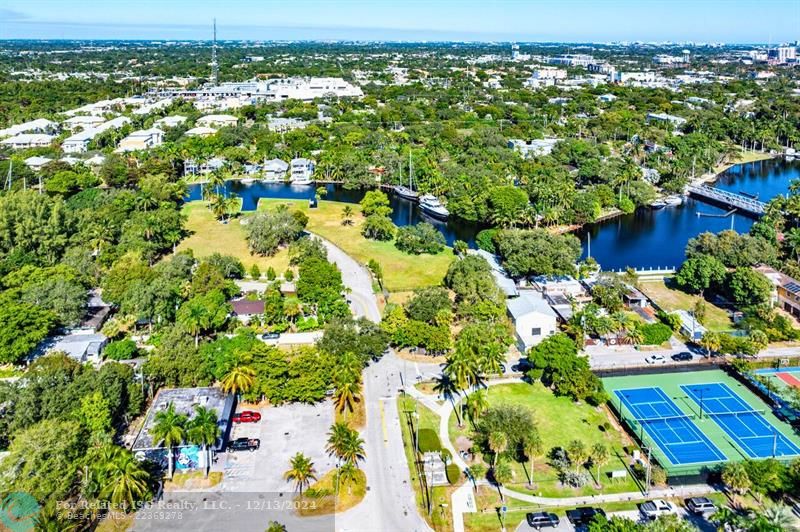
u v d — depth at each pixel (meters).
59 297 154.62
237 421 122.00
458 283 171.62
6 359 135.12
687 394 135.00
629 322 157.38
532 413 124.00
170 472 106.12
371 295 183.12
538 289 185.88
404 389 134.25
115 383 117.44
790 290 173.38
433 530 96.81
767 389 132.50
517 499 103.44
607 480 107.69
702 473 108.00
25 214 195.62
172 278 174.00
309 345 149.12
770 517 92.00
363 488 105.38
